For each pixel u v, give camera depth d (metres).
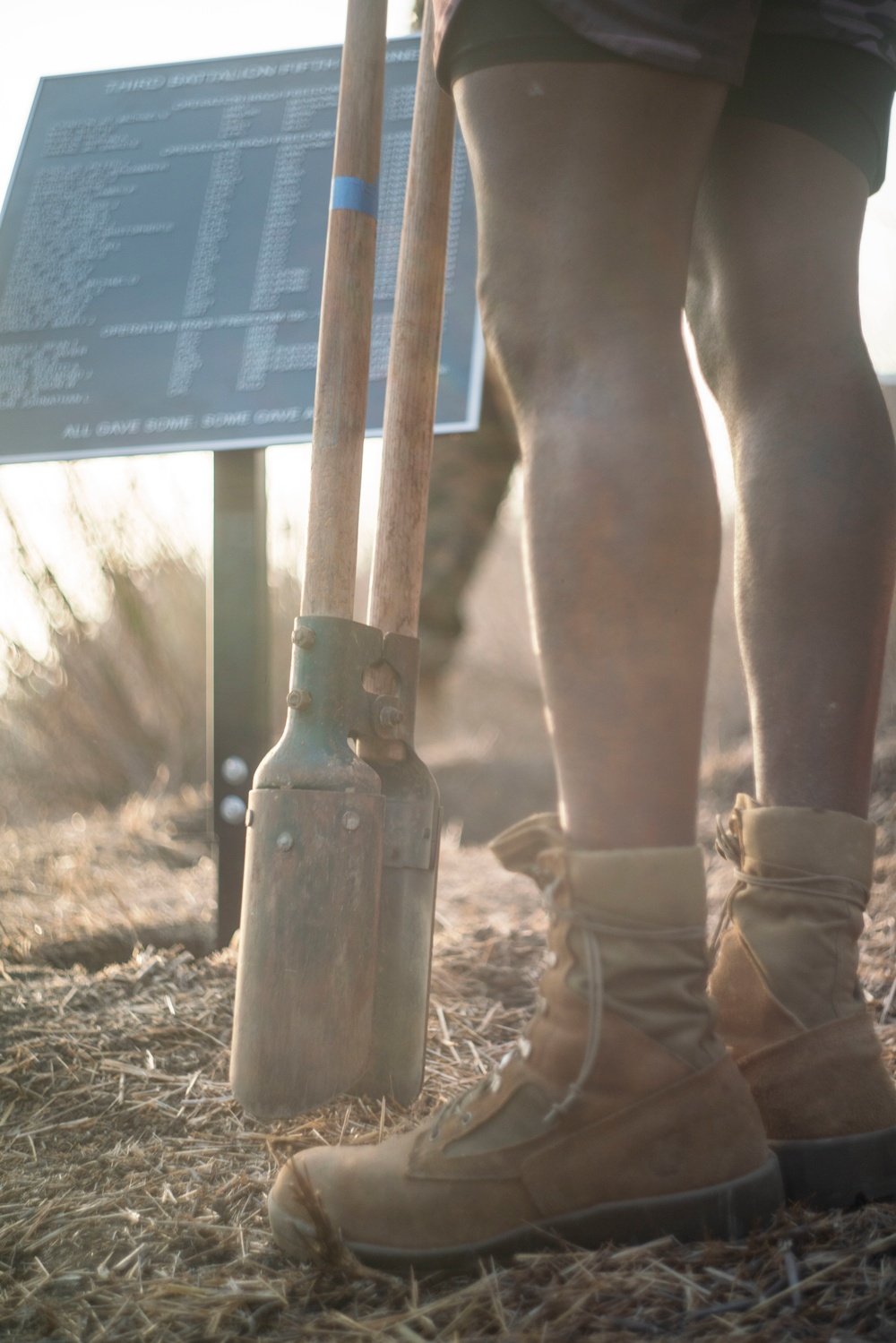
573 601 0.77
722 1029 0.94
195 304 2.03
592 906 0.78
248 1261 0.88
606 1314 0.71
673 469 0.77
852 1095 0.87
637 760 0.77
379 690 1.25
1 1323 0.82
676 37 0.79
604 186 0.80
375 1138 1.14
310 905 1.04
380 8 1.22
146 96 2.20
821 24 0.97
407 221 1.34
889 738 2.64
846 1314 0.69
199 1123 1.21
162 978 1.71
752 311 0.98
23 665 5.61
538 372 0.81
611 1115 0.79
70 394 2.04
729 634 5.16
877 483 0.94
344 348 1.19
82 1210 1.01
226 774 2.00
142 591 5.69
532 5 0.80
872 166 1.04
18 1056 1.39
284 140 2.09
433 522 3.82
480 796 5.25
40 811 5.19
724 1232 0.79
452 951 1.92
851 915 0.90
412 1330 0.74
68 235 2.13
